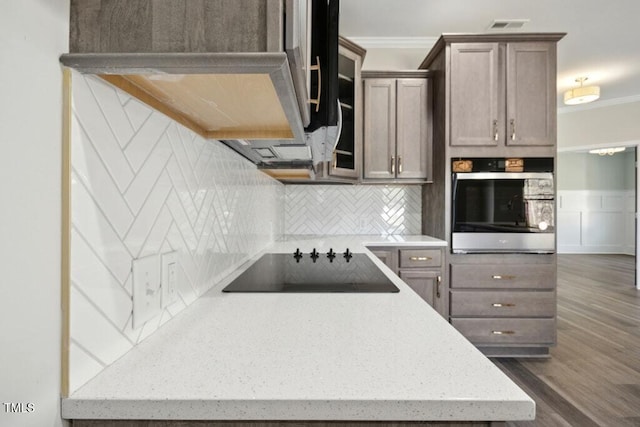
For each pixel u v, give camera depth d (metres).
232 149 1.29
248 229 1.59
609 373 2.35
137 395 0.48
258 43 0.49
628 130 4.98
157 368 0.55
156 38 0.49
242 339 0.67
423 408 0.47
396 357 0.59
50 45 0.45
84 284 0.50
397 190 3.18
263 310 0.85
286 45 0.50
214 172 1.08
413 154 2.86
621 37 3.34
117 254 0.58
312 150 1.38
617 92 4.89
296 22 0.51
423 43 3.29
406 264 2.57
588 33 3.26
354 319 0.78
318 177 2.42
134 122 0.62
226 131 0.98
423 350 0.62
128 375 0.53
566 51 3.66
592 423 1.83
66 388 0.47
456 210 2.58
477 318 2.57
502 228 2.56
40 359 0.44
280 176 2.26
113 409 0.47
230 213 1.28
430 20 2.99
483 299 2.57
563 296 4.23
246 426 0.49
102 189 0.54
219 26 0.49
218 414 0.48
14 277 0.40
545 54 2.55
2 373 0.39
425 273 2.57
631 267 6.07
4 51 0.39
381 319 0.78
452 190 2.59
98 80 0.53
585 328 3.16
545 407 1.97
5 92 0.39
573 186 7.61
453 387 0.50
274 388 0.49
